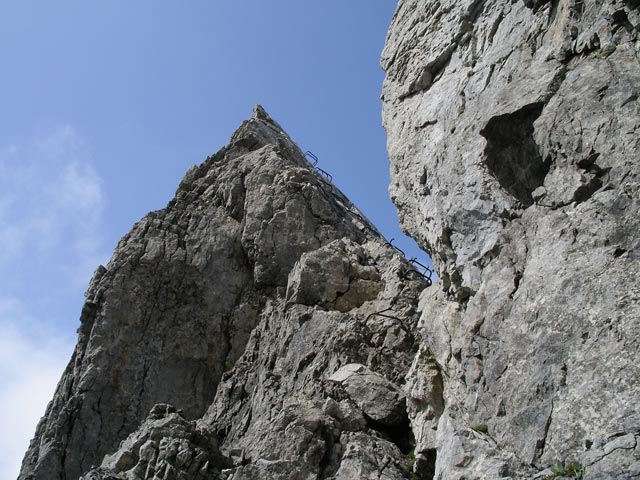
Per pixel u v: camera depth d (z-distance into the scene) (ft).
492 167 56.29
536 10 62.80
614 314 45.39
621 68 51.90
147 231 100.48
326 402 71.72
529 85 56.13
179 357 91.61
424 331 62.28
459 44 72.64
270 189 100.53
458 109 66.69
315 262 89.45
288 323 86.48
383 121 78.69
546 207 53.42
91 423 87.15
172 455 69.41
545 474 44.11
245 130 113.80
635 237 47.19
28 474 84.58
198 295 95.40
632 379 42.96
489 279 55.62
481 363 53.62
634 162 48.73
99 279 97.09
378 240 102.73
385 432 71.92
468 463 48.85
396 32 82.89
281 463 66.64
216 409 83.87
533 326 49.60
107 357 90.74
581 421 43.96
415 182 68.80
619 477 39.29
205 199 104.27
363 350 80.33
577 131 51.62
